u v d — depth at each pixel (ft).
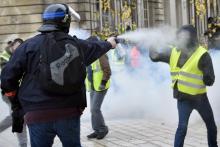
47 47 15.25
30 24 63.57
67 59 15.19
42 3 63.31
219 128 31.01
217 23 48.03
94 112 29.43
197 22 76.59
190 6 79.77
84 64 15.74
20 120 16.84
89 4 62.03
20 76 15.74
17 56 15.53
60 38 15.40
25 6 63.57
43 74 15.07
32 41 15.62
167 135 29.71
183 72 21.53
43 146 15.58
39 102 15.26
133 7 68.59
